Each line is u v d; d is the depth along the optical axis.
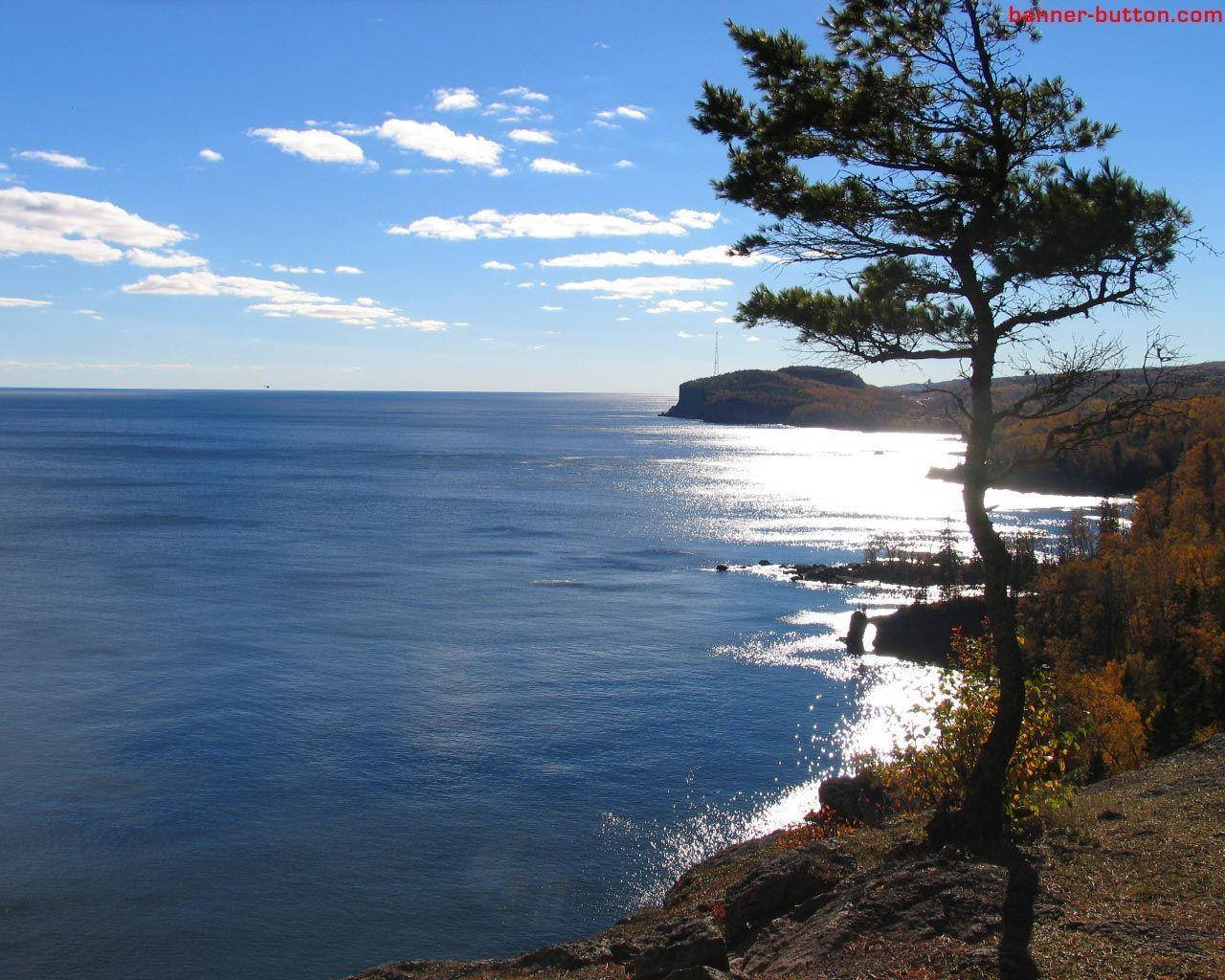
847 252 19.08
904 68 18.73
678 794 60.09
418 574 128.12
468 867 50.19
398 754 64.88
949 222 18.30
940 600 103.12
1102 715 55.00
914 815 22.31
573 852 52.16
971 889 15.67
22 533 154.12
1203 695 62.94
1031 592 100.19
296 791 58.69
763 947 16.58
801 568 135.25
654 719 73.62
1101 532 129.75
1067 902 15.06
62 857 49.97
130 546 144.00
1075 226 16.52
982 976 13.06
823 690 82.12
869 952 14.43
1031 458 18.11
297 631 96.38
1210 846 16.88
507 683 81.25
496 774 62.25
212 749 64.75
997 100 17.62
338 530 165.62
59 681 77.94
